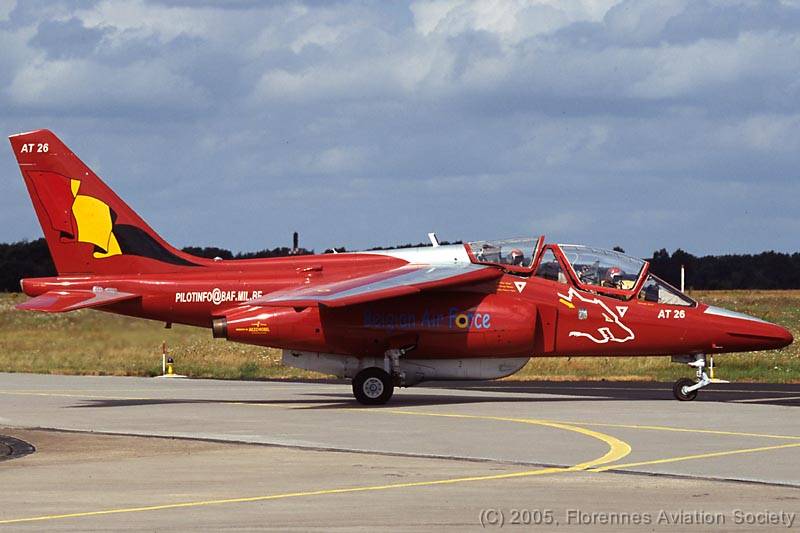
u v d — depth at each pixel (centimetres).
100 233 4047
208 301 3962
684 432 2955
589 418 3303
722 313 3903
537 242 3912
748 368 5572
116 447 2745
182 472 2330
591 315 3844
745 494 2038
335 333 3788
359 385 3784
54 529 1752
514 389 4512
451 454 2570
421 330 3772
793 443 2733
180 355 6625
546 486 2130
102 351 6869
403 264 3984
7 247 16275
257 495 2047
